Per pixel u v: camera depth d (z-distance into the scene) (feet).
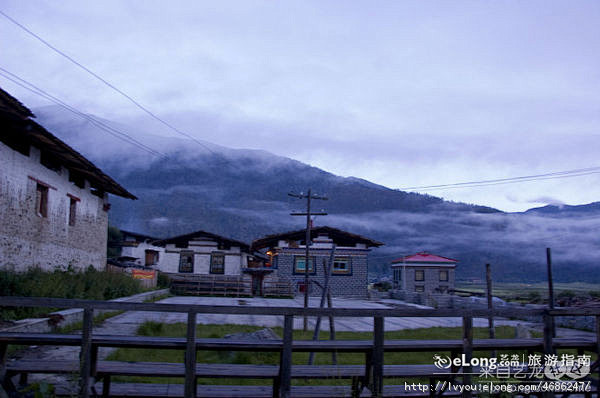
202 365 22.84
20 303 19.08
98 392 21.81
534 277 477.77
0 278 40.34
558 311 23.32
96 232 76.23
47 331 37.65
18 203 48.11
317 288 118.32
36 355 30.25
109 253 150.10
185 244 122.72
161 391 22.61
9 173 46.14
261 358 31.14
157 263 158.30
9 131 46.09
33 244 52.01
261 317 63.72
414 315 21.57
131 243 146.41
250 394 22.80
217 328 47.34
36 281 45.11
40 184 53.72
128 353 31.48
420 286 152.97
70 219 65.82
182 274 116.98
